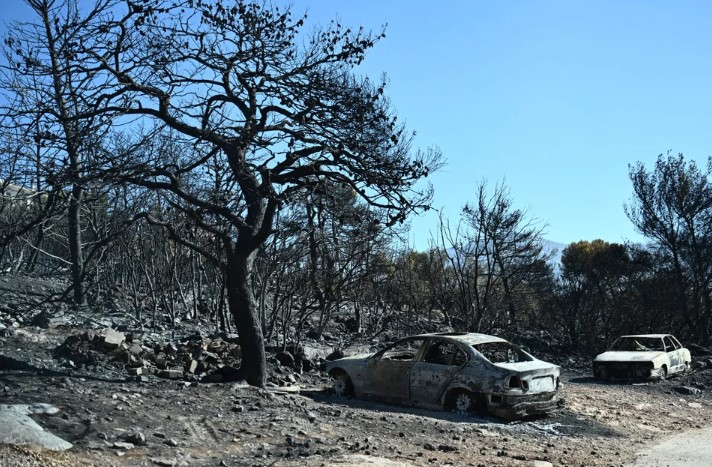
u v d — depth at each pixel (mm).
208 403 10586
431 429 10859
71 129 12172
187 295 22844
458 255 23562
